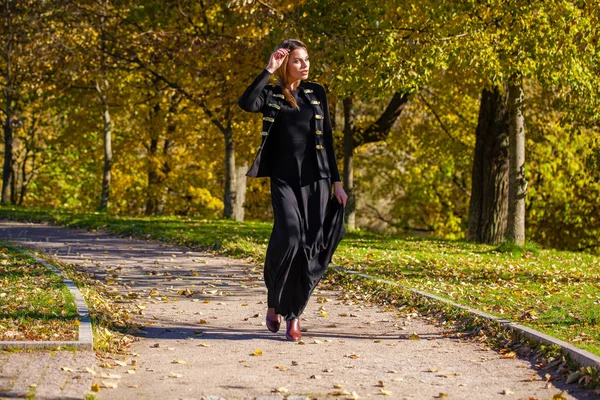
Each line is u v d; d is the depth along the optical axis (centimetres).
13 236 1600
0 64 2886
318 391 502
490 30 1425
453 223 3431
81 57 2283
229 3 1487
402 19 1516
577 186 3058
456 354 630
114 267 1157
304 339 682
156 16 2202
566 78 1427
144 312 801
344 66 1482
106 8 2328
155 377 532
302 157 639
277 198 634
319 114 645
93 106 2680
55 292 815
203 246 1452
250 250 1345
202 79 2327
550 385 521
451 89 2239
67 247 1414
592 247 3216
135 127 3022
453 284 1016
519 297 898
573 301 869
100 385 493
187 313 804
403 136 2691
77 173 3806
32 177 3950
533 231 3244
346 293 966
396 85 1434
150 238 1609
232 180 2405
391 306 874
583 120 1789
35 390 455
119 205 3741
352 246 1557
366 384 524
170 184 3198
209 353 618
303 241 632
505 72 1449
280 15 1534
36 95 2930
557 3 1358
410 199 3472
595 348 586
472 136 2702
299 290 648
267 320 677
